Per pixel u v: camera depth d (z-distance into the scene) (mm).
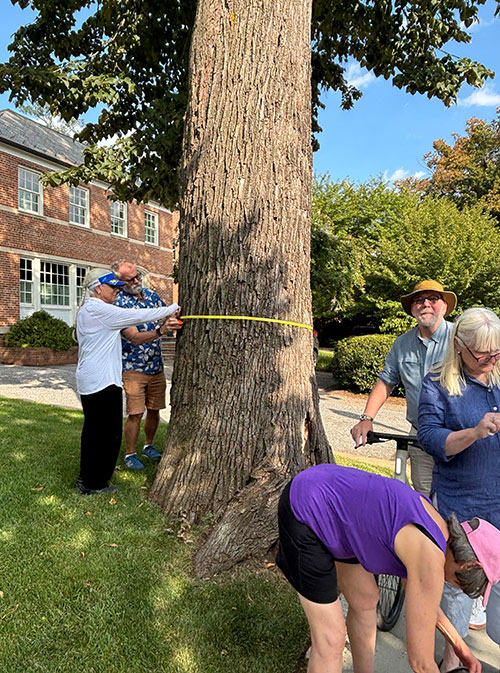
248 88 3115
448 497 2145
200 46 3260
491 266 11242
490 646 2545
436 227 12328
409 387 3090
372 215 19531
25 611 2277
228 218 3111
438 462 2211
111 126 7504
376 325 15266
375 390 3217
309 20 3381
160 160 6668
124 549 2807
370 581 1968
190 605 2438
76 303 17594
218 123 3150
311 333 3369
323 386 12383
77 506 3262
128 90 6684
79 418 6285
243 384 3076
